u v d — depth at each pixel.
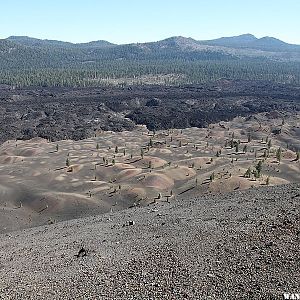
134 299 32.78
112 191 119.44
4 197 115.56
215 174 130.38
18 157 166.00
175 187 126.75
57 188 125.06
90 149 183.12
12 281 41.53
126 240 48.56
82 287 36.31
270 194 59.06
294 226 40.59
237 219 47.28
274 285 31.58
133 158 159.12
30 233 66.44
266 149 178.38
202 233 44.41
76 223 67.56
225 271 34.59
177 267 36.59
